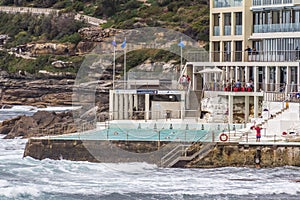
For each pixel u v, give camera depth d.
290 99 184.62
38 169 163.50
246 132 169.75
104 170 162.50
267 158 159.12
